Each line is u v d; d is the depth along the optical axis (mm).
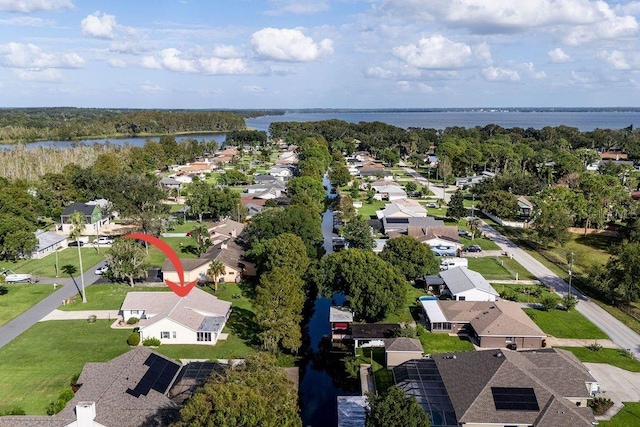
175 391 47438
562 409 42719
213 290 81500
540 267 94812
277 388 40156
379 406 38906
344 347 65250
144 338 63406
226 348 62125
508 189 155250
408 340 58312
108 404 42062
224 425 33625
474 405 43562
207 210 127562
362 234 95500
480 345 62938
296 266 74438
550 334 66500
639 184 166000
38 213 128875
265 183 168875
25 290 81312
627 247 78562
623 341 64812
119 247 83188
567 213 113688
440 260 92938
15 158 189500
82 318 70688
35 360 58469
